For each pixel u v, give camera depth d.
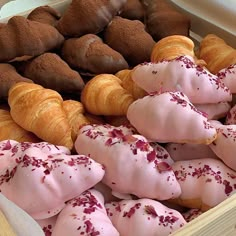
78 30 0.63
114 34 0.63
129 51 0.62
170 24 0.66
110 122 0.54
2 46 0.58
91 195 0.43
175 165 0.48
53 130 0.49
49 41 0.60
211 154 0.49
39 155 0.43
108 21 0.64
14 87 0.52
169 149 0.49
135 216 0.42
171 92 0.48
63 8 0.70
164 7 0.69
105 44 0.63
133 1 0.70
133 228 0.41
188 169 0.47
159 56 0.58
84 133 0.47
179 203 0.46
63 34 0.64
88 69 0.60
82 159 0.43
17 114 0.51
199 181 0.46
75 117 0.53
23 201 0.41
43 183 0.41
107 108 0.53
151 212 0.42
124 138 0.45
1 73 0.57
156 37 0.67
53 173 0.42
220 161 0.48
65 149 0.47
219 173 0.46
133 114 0.47
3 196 0.38
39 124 0.49
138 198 0.45
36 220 0.42
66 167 0.42
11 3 0.74
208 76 0.50
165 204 0.47
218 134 0.48
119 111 0.53
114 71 0.60
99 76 0.56
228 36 0.66
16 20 0.59
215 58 0.59
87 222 0.40
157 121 0.46
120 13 0.68
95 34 0.64
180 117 0.45
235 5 0.65
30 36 0.58
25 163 0.41
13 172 0.42
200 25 0.69
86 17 0.62
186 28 0.67
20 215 0.37
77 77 0.57
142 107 0.47
